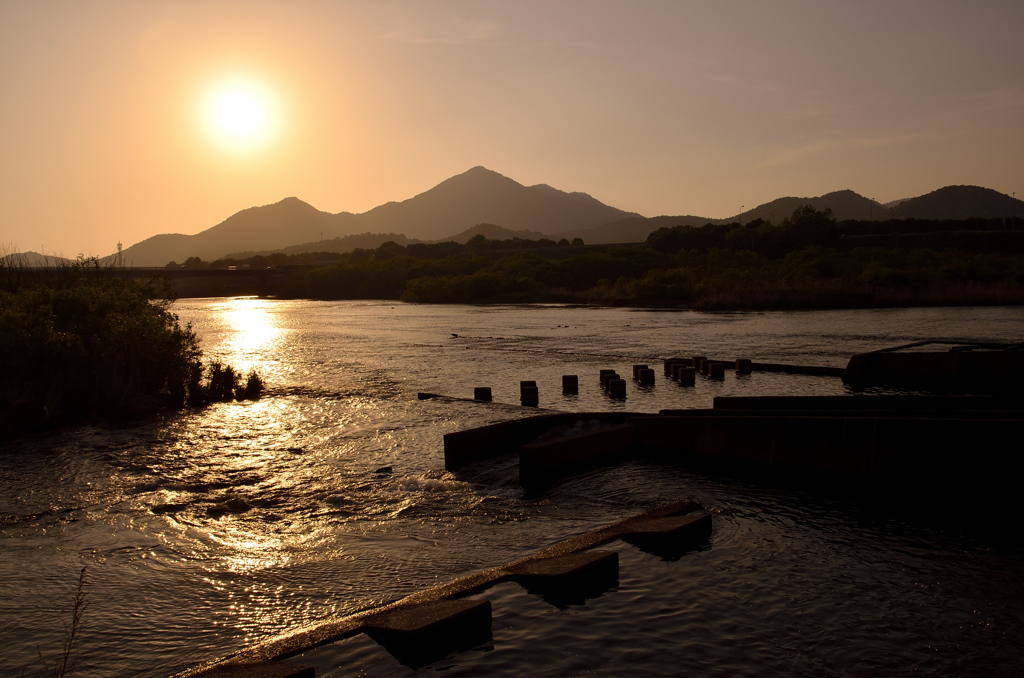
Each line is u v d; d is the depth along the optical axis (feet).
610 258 361.92
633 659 18.72
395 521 31.91
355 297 411.75
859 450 36.11
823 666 18.52
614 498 34.76
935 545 27.58
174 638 21.08
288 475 40.22
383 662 18.39
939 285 206.69
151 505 34.91
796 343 113.29
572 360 98.12
